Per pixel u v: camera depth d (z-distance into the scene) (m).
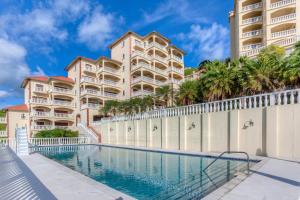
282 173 7.47
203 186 7.29
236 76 17.16
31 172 9.02
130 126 23.22
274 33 26.33
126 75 39.66
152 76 39.53
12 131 37.25
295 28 25.39
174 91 25.41
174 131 17.89
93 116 36.47
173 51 43.84
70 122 40.28
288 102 11.70
